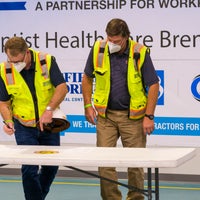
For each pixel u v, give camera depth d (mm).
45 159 9250
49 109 10930
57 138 11930
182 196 14828
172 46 15500
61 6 16062
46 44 16234
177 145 15758
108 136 11672
